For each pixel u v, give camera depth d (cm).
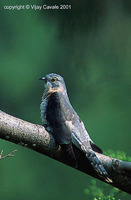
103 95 1344
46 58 1255
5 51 1359
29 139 627
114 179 657
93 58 1097
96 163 651
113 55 1094
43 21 1114
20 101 1441
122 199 899
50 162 1341
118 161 652
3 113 625
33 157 1343
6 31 1288
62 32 1034
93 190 669
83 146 663
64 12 1016
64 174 1314
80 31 1016
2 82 1420
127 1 995
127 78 1252
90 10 988
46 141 636
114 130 1362
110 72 1220
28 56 1345
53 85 841
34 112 1435
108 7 992
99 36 1024
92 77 1238
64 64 1163
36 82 1427
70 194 1269
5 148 1280
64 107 712
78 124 705
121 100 1346
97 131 1359
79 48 1063
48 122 691
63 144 648
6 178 1301
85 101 1350
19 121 626
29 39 1248
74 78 1219
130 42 1030
